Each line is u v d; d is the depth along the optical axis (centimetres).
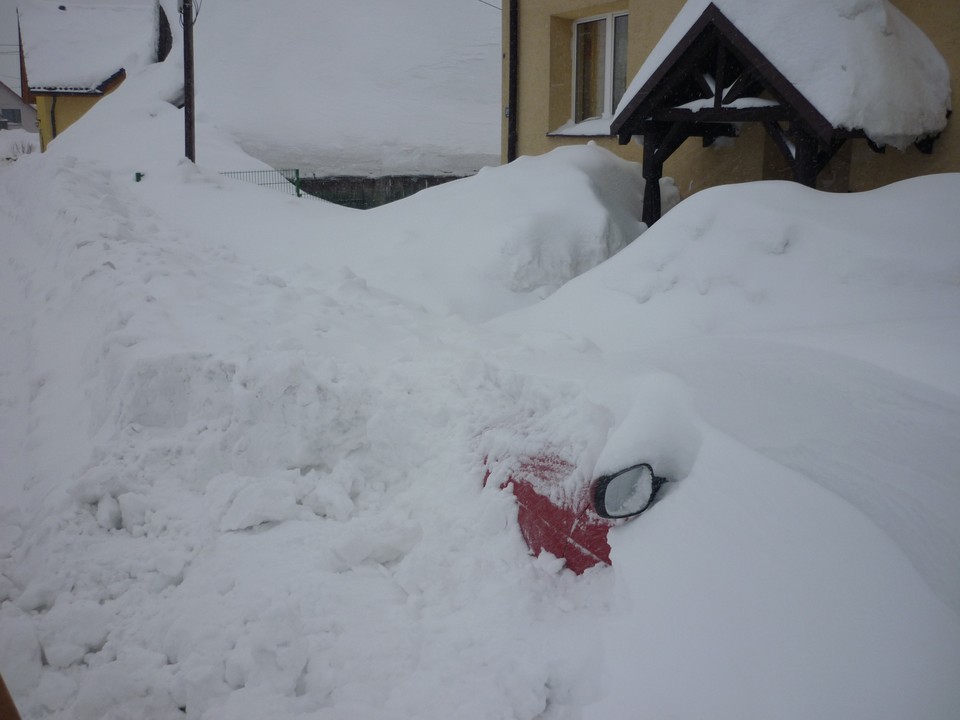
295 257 1006
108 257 727
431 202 1025
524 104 1435
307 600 316
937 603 194
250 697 269
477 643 285
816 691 194
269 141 1991
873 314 470
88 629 312
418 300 827
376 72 2219
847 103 731
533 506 315
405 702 265
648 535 259
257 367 430
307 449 412
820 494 232
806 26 777
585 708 242
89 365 536
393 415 412
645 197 979
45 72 2991
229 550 356
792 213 566
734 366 345
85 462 422
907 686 183
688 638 226
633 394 321
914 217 518
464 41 2303
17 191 1301
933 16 835
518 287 853
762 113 817
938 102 811
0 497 441
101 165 1684
